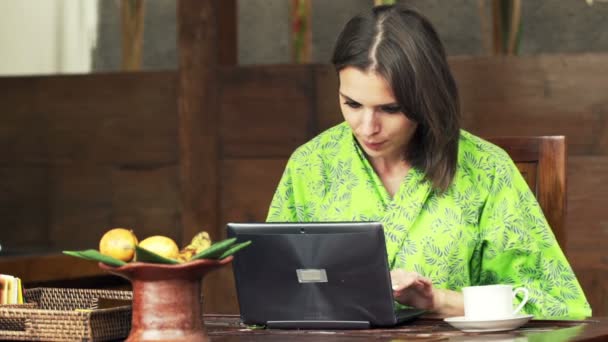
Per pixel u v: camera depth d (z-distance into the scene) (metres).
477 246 2.76
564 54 4.24
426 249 2.71
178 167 4.88
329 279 2.36
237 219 4.75
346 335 2.26
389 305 2.33
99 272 4.11
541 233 2.74
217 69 4.77
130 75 4.95
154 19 5.61
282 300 2.41
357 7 5.21
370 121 2.55
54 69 5.62
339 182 2.85
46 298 2.48
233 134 4.75
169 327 2.06
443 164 2.70
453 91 2.65
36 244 5.12
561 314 2.63
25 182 5.15
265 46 5.41
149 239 2.16
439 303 2.53
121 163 4.98
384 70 2.49
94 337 2.15
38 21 5.60
